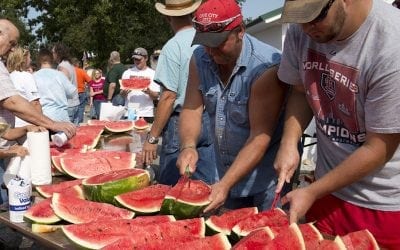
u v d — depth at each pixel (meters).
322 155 2.67
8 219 2.75
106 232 2.40
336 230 2.64
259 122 2.82
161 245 2.23
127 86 7.64
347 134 2.50
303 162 5.78
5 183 3.36
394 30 2.15
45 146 3.42
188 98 3.27
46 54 6.81
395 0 3.87
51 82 6.42
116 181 2.95
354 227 2.58
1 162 4.06
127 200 2.80
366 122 2.30
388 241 2.53
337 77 2.38
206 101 3.18
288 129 2.74
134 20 27.44
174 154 4.32
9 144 4.16
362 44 2.24
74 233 2.38
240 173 2.74
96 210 2.70
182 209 2.60
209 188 2.83
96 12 26.20
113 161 3.90
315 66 2.48
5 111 4.31
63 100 6.55
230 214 2.58
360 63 2.26
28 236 2.60
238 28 2.73
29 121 4.19
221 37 2.65
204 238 2.22
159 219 2.55
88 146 4.68
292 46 2.61
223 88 3.04
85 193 2.99
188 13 4.15
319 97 2.53
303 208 2.32
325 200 2.66
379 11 2.21
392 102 2.16
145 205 2.79
